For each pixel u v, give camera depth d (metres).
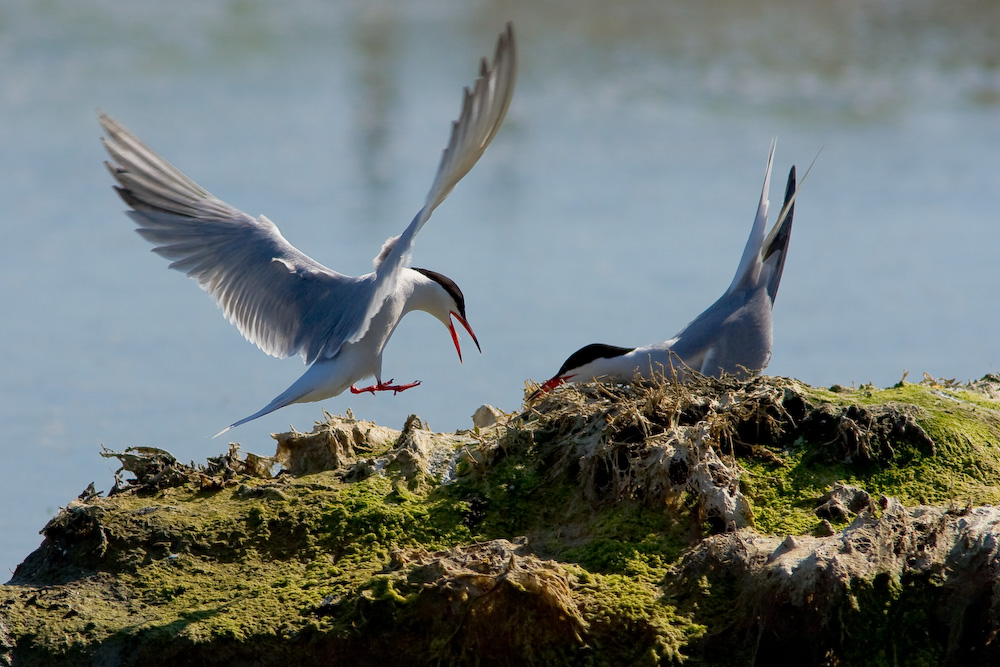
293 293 11.23
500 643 8.78
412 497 10.25
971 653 8.46
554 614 8.73
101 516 10.14
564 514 9.92
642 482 9.76
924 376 11.80
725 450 10.17
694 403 10.40
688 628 8.70
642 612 8.78
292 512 10.14
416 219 9.35
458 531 9.87
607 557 9.36
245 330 11.43
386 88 33.03
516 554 9.35
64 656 8.95
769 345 11.93
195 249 11.09
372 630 8.87
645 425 10.05
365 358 11.23
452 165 8.87
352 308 10.99
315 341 11.16
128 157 10.72
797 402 10.42
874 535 8.80
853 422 10.02
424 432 11.15
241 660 8.86
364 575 9.34
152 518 10.14
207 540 9.93
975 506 9.11
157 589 9.52
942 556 8.61
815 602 8.51
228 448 11.27
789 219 12.51
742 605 8.70
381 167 26.81
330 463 10.95
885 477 9.82
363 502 10.15
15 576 10.00
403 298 11.52
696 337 11.83
